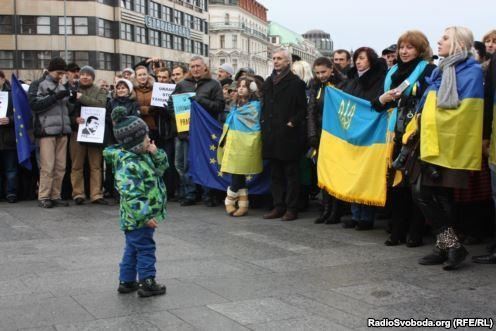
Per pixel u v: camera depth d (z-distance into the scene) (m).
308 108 7.87
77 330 3.93
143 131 4.61
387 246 6.45
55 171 9.19
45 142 8.98
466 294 4.68
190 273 5.33
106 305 4.44
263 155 8.05
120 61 61.75
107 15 60.62
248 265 5.62
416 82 6.04
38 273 5.32
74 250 6.23
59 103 9.00
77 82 9.89
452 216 6.03
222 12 111.06
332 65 7.77
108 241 6.68
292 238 6.87
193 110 9.09
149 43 67.44
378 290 4.79
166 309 4.35
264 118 8.02
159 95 9.43
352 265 5.61
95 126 9.07
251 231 7.29
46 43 58.38
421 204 5.54
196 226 7.62
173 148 9.80
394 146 6.23
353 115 6.98
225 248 6.35
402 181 6.17
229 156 8.30
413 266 5.57
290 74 7.91
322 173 7.35
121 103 9.13
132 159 4.61
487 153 5.68
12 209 8.89
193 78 9.45
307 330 3.92
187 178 9.35
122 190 4.56
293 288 4.86
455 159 5.36
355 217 7.37
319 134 7.80
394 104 6.50
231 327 3.97
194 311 4.30
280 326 3.99
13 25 57.62
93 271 5.39
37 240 6.75
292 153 7.84
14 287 4.89
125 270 4.71
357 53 7.05
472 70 5.36
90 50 58.75
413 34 6.12
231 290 4.80
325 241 6.71
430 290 4.79
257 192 8.87
